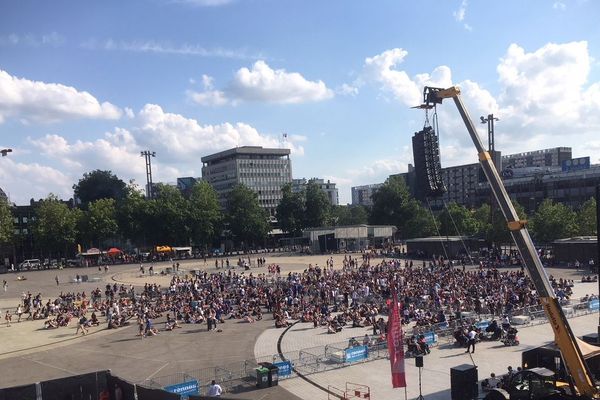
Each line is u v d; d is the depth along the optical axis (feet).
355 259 331.57
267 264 353.51
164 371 111.45
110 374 80.69
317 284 207.31
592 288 191.72
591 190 506.48
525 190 564.71
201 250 520.83
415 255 344.69
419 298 166.91
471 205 634.84
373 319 143.54
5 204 440.04
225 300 184.55
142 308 179.32
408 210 484.33
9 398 74.95
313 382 97.81
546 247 325.62
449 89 80.48
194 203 493.36
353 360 110.93
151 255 438.40
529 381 71.77
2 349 138.92
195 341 139.95
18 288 271.49
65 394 78.02
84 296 214.69
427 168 83.41
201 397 62.03
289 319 166.09
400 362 77.10
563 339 67.15
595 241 250.16
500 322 134.82
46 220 452.76
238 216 529.45
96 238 476.95
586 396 65.87
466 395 82.94
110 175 648.79
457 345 119.24
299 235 581.94
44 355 131.03
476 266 273.13
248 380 100.68
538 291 69.15
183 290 218.79
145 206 474.08
